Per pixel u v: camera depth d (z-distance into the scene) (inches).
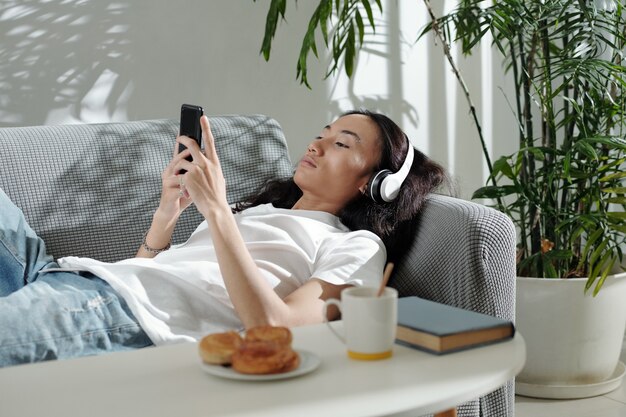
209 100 112.6
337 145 74.3
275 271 66.9
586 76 89.7
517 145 134.2
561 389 94.2
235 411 37.4
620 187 95.7
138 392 40.0
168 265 66.3
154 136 83.2
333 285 62.7
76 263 69.3
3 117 101.7
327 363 43.4
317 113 119.3
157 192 81.3
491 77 130.6
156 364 44.0
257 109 115.5
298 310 59.9
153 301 64.2
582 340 93.2
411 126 125.9
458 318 47.1
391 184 71.4
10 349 58.3
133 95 108.3
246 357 41.1
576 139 97.5
